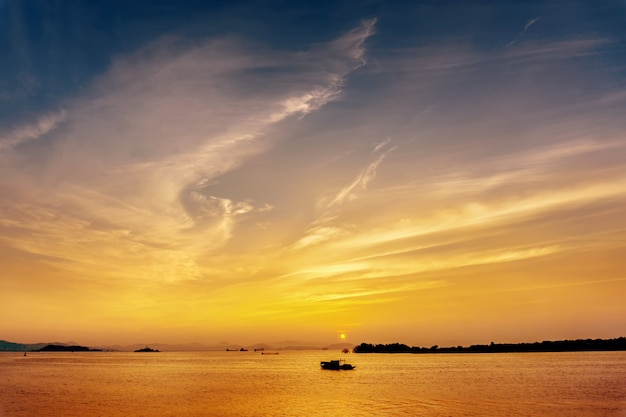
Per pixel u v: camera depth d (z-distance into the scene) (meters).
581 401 79.00
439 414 69.12
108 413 71.69
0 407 78.31
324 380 131.38
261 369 199.75
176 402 83.81
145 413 71.75
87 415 70.00
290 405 79.38
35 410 74.81
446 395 90.31
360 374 158.25
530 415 67.00
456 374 150.25
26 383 122.25
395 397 88.44
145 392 100.19
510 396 87.00
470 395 89.69
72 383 122.62
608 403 76.44
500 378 128.88
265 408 76.25
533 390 95.94
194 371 183.50
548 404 76.31
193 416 69.06
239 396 92.56
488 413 69.31
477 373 152.88
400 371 173.38
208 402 83.75
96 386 114.06
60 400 86.75
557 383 109.75
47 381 129.12
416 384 114.56
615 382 109.81
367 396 90.62
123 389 106.50
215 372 176.75
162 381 129.88
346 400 85.12
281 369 199.88
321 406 78.00
